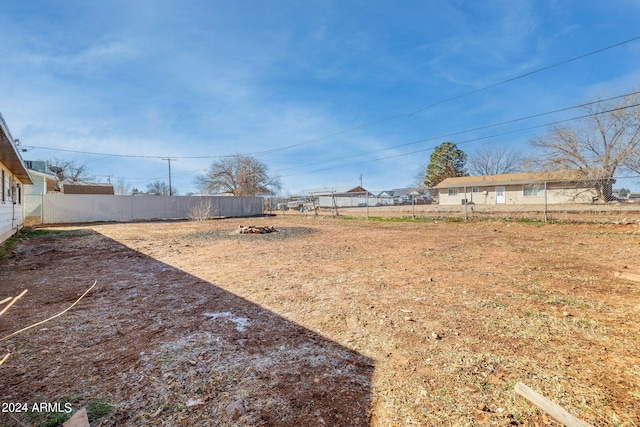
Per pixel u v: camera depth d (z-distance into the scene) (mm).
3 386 1632
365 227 11195
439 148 37438
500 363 1839
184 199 19312
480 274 4062
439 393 1552
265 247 6801
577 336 2195
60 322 2570
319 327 2430
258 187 33438
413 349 2035
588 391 1548
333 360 1907
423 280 3822
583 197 16406
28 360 1924
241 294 3363
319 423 1336
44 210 14945
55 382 1674
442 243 6809
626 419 1331
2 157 6996
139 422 1344
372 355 1967
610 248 5672
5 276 4219
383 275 4121
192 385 1638
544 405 1400
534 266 4434
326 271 4418
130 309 2891
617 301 2922
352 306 2908
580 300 2967
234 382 1664
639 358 1876
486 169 34406
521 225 9641
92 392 1582
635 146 13984
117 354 2000
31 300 3166
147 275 4277
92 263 5125
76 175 32781
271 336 2271
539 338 2172
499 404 1452
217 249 6598
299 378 1705
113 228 11938
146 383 1660
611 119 14641
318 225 12500
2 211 7387
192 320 2607
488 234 8133
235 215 21375
